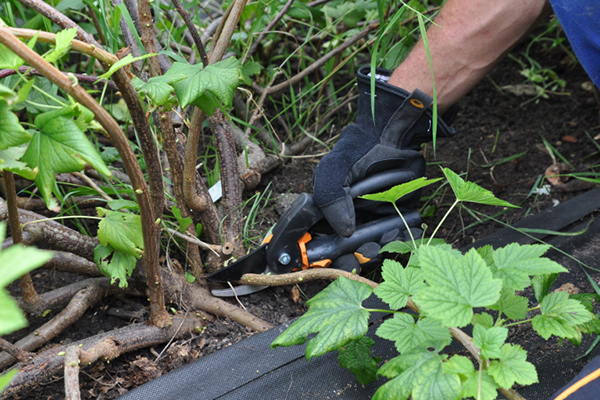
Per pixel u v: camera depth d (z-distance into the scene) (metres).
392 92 1.35
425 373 0.82
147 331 1.28
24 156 0.80
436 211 1.79
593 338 1.23
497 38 1.33
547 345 1.22
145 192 1.00
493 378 0.81
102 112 0.82
